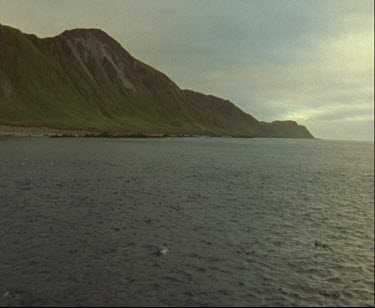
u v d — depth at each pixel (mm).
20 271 19734
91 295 17578
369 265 22734
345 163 114938
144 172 65188
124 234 26953
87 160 81500
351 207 40375
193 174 65812
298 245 26094
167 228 29078
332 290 19281
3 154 85000
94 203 36969
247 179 62219
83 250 23234
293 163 104562
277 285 19578
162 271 20656
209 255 23406
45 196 39375
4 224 27984
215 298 17891
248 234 28375
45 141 151125
